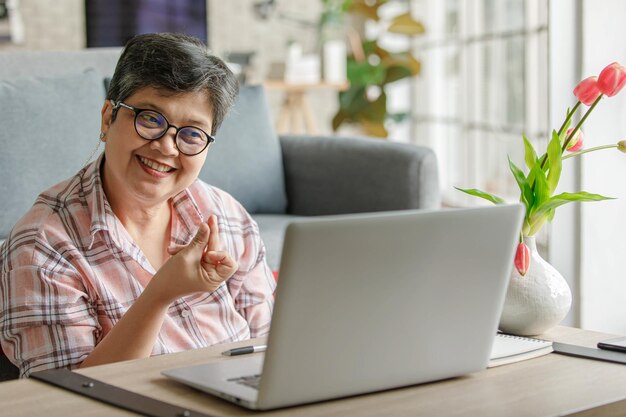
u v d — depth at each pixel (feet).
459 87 19.02
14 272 5.06
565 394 3.81
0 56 10.09
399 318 3.76
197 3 17.39
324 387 3.67
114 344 4.69
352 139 10.91
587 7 9.86
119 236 5.26
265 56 21.45
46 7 19.02
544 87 15.12
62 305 5.01
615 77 5.04
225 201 5.90
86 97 9.75
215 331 5.50
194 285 4.52
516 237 3.96
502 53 16.80
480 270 3.90
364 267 3.60
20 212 9.07
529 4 15.56
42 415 3.51
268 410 3.60
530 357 4.39
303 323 3.53
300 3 21.63
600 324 10.23
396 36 22.21
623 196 10.04
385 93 20.98
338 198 10.77
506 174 16.87
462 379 4.05
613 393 3.82
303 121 19.60
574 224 10.15
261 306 5.85
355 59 21.17
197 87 4.97
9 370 7.27
